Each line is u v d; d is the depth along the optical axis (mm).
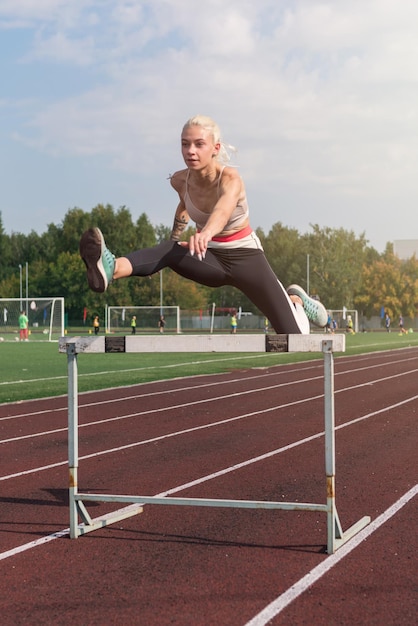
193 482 7363
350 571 4766
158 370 22344
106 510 6406
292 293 5570
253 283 4973
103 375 20297
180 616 4047
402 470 7855
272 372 21703
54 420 11672
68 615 4078
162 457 8648
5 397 14742
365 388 17062
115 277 4523
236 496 6789
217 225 4332
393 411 12812
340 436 10117
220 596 4344
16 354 30312
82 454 8875
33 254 103750
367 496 6762
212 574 4738
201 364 25250
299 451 9008
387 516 6086
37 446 9391
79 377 19578
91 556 5148
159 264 4738
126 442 9680
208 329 71688
